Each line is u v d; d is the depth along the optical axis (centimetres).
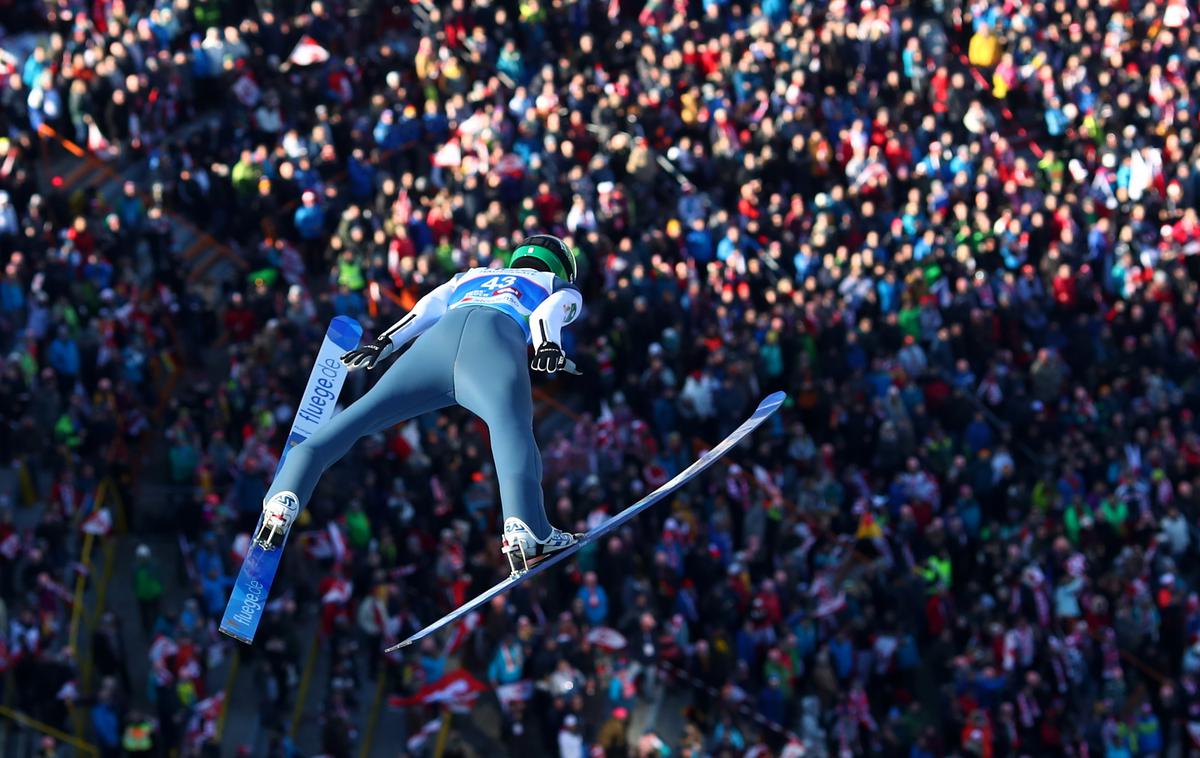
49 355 6981
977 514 7244
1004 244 8525
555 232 8131
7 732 6159
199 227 8144
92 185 7856
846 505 7331
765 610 6656
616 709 6281
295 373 6969
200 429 7150
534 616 6550
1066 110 9956
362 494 6719
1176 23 10456
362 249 7650
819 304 7756
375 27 9769
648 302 7650
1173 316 8494
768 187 8950
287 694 6344
